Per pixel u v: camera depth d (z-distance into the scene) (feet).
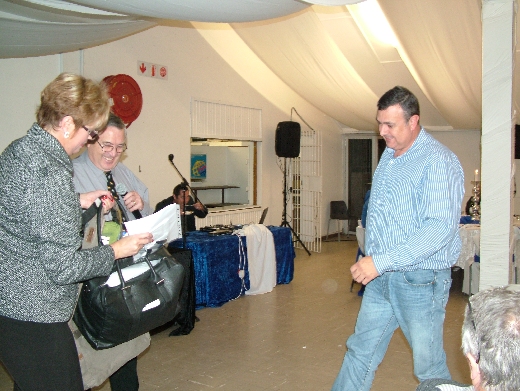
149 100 20.63
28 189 4.98
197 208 17.83
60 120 5.25
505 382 2.82
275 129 28.09
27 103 16.48
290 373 11.57
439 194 6.88
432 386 3.65
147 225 6.48
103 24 14.74
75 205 5.29
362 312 7.83
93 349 6.72
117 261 6.17
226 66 24.53
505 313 2.96
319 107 29.55
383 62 21.61
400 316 7.34
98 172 7.44
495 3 10.58
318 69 23.85
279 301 17.90
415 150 7.26
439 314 7.17
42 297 5.18
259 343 13.60
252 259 18.71
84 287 6.16
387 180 7.42
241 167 27.91
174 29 21.66
